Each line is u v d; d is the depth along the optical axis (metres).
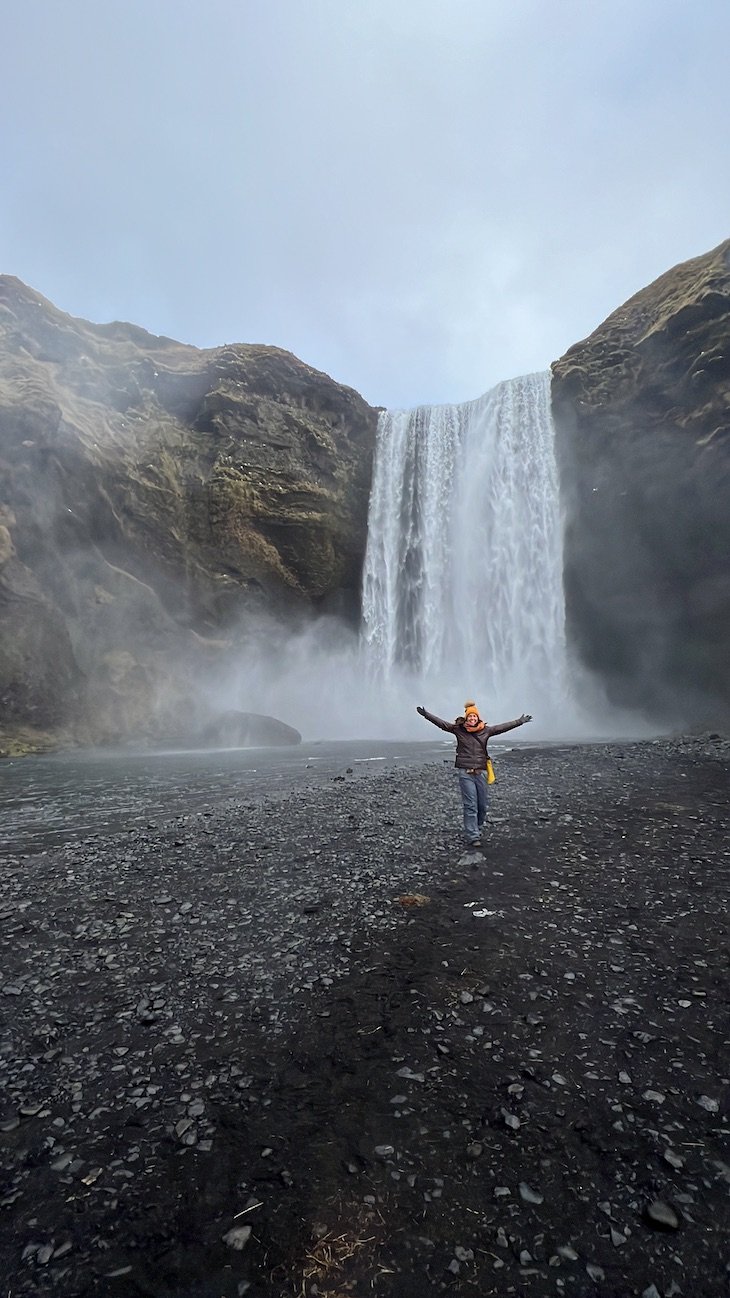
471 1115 3.30
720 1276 2.38
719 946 5.21
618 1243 2.53
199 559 38.44
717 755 17.53
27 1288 2.37
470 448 43.84
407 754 22.78
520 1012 4.31
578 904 6.26
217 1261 2.48
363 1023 4.24
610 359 34.31
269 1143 3.14
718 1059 3.73
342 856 8.30
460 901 6.46
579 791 12.28
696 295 30.58
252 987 4.81
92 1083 3.66
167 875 7.69
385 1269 2.44
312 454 44.22
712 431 29.08
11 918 6.34
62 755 26.06
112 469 35.12
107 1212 2.73
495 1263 2.45
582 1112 3.30
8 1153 3.10
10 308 38.31
